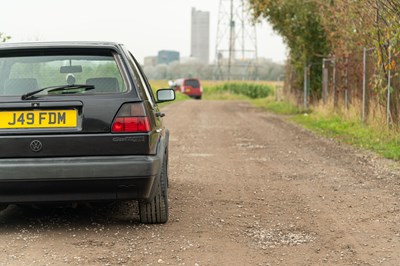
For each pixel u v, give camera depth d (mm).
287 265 6180
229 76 99312
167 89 9188
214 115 34562
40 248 6770
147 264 6203
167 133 9344
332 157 14516
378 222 7945
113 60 7461
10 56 7449
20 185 6922
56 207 8781
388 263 6219
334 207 8875
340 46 26906
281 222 7984
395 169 12273
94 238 7180
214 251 6668
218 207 8906
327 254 6551
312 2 32344
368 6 19406
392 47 16500
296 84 37188
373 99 20562
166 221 7898
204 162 13906
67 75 7344
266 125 25891
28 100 7035
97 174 6934
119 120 7082
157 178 7355
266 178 11547
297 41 34469
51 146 6996
